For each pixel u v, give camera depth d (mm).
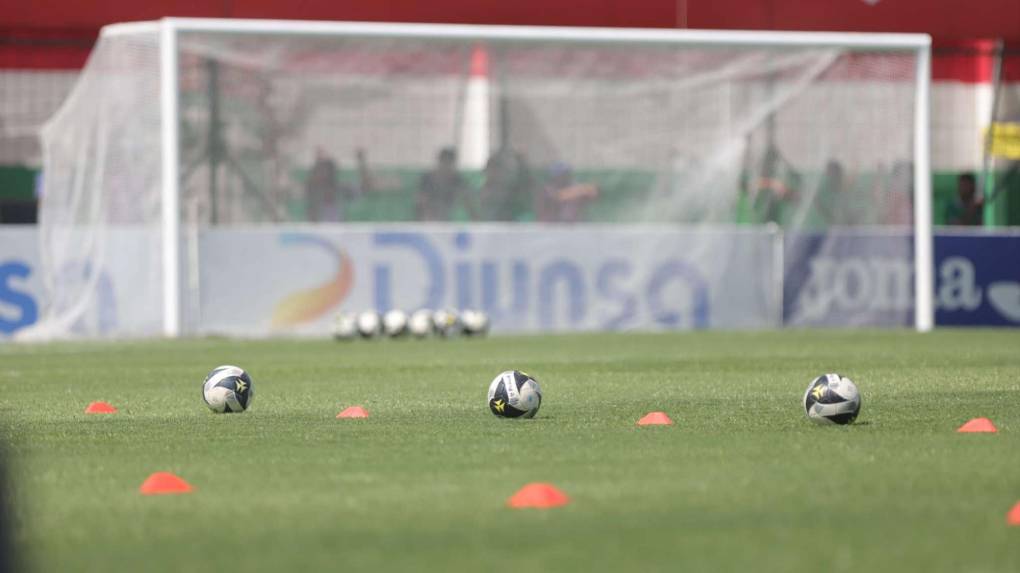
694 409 28703
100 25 77000
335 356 50969
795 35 72875
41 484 18625
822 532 14484
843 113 73312
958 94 82812
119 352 54781
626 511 15891
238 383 28875
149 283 66125
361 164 69438
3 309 65188
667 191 72125
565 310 69562
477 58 70500
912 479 18109
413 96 69938
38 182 75688
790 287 72188
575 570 12836
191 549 14000
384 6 79625
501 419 26875
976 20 83438
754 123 72750
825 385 25000
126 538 14641
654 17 83000
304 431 24938
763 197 72750
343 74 69188
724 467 19516
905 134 73562
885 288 73000
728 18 83625
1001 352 50219
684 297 70812
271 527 15148
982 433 23422
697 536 14352
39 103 76250
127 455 21672
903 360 45750
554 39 70875
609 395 32750
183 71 67125
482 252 68750
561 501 16359
